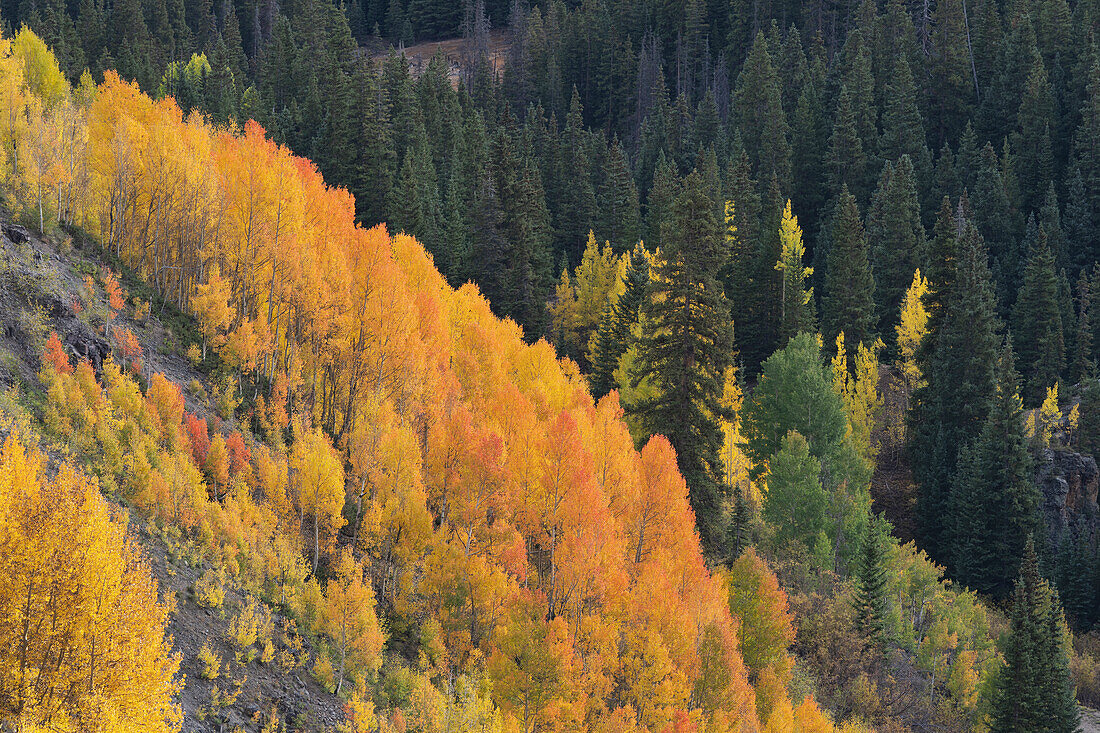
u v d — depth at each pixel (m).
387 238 56.09
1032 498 71.94
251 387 45.25
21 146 45.19
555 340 89.94
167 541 29.98
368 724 27.69
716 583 42.22
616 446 46.88
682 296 50.94
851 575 55.97
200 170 49.41
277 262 48.97
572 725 32.78
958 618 56.50
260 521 34.75
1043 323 92.81
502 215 85.94
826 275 95.81
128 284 45.00
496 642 34.94
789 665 42.09
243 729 25.52
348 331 48.28
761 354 91.69
